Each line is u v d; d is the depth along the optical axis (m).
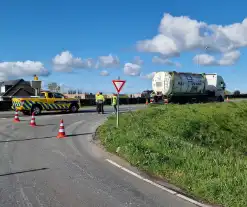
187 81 35.62
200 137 15.77
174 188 6.79
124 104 46.69
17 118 20.44
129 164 8.83
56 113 27.55
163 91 34.00
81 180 7.18
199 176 7.34
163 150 9.80
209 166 7.84
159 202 5.87
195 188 6.69
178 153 9.30
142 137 11.84
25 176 7.40
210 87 40.28
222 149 15.08
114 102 26.34
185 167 7.99
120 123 16.92
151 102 34.78
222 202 5.95
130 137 11.77
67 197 5.98
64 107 27.47
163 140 11.10
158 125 16.30
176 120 17.55
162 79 34.00
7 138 13.21
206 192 6.38
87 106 41.44
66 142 12.39
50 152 10.34
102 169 8.23
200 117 19.09
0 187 6.50
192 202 5.93
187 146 10.55
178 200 6.02
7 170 7.94
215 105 25.22
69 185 6.77
